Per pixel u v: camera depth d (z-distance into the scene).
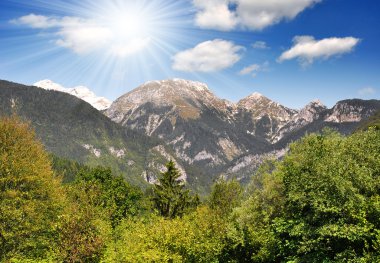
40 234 34.53
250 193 38.25
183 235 27.30
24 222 32.72
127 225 37.19
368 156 25.14
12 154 34.59
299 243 25.33
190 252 26.88
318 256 22.80
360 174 23.03
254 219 33.94
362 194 23.42
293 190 25.83
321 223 22.88
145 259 25.11
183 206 60.88
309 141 28.97
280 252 27.59
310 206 24.25
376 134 27.45
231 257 31.11
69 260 26.55
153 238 27.08
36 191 35.09
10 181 33.94
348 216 21.84
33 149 36.88
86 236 27.80
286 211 29.48
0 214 31.58
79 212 29.67
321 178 23.33
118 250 27.84
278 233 28.17
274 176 33.47
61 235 27.69
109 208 42.00
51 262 25.95
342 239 22.31
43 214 35.44
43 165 36.84
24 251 32.81
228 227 31.70
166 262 25.05
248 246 30.78
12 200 32.44
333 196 22.39
